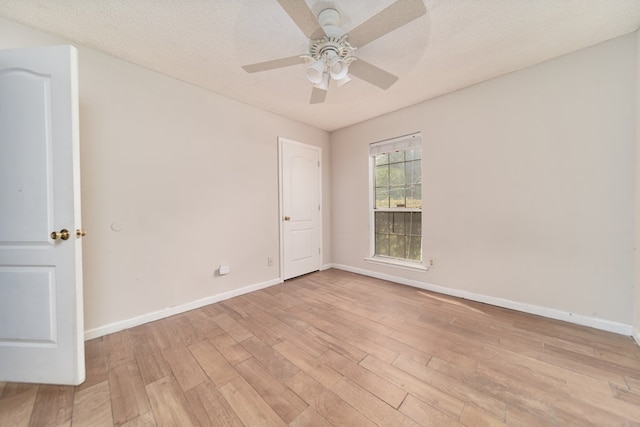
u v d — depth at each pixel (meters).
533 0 1.52
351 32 1.77
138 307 2.22
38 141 1.45
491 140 2.50
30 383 1.48
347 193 3.95
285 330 2.08
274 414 1.24
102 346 1.86
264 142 3.20
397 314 2.36
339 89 2.63
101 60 2.02
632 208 1.87
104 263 2.05
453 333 1.99
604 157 1.96
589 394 1.33
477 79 2.48
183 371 1.57
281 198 3.40
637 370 1.51
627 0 1.52
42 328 1.47
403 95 2.81
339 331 2.05
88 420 1.22
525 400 1.30
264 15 1.62
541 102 2.21
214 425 1.18
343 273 3.86
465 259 2.72
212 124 2.69
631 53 1.84
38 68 1.44
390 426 1.16
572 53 2.05
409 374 1.52
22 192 1.46
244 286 2.98
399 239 3.42
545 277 2.25
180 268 2.47
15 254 1.47
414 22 1.68
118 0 1.50
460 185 2.72
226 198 2.82
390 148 3.35
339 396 1.35
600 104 1.96
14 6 1.54
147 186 2.27
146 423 1.20
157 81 2.31
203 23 1.70
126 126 2.15
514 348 1.77
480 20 1.67
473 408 1.26
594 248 2.02
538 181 2.25
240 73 2.33
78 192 1.50
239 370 1.58
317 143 3.95
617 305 1.94
